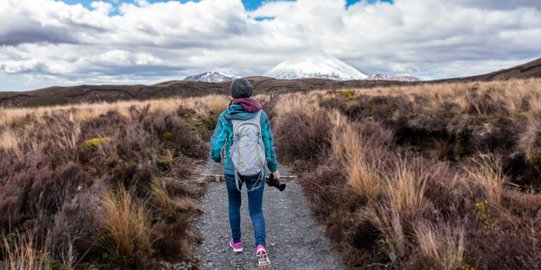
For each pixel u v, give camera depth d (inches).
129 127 289.4
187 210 203.6
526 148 253.9
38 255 124.4
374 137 309.0
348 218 178.4
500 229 137.9
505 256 117.6
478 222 147.9
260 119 147.3
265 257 140.1
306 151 301.4
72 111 524.4
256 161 142.1
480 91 470.9
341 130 309.1
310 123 333.7
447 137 333.1
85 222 142.8
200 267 153.1
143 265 139.7
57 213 153.6
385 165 221.5
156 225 170.6
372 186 191.0
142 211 167.8
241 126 143.6
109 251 143.2
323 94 648.4
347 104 483.5
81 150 229.8
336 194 203.2
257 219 147.6
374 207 172.9
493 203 168.1
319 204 204.5
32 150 229.3
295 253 164.4
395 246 145.3
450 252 121.9
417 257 131.8
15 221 139.9
